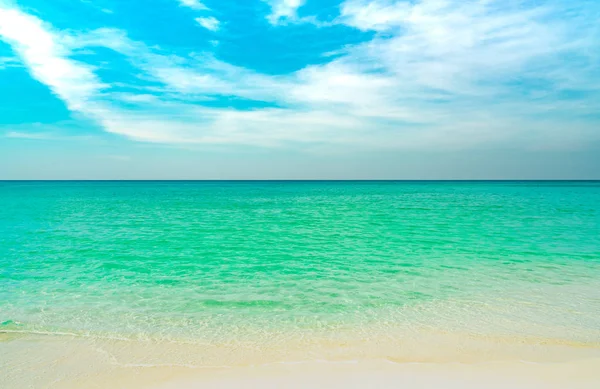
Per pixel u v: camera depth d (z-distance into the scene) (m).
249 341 7.04
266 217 31.06
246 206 44.25
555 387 5.29
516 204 45.25
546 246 17.20
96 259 14.66
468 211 35.62
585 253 15.53
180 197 67.81
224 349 6.68
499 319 8.17
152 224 26.09
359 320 8.13
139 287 10.73
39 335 7.28
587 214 31.75
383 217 30.64
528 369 5.85
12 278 11.73
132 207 42.38
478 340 7.06
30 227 24.33
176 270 12.84
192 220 28.75
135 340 7.06
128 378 5.62
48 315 8.39
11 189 113.69
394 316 8.38
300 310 8.77
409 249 16.69
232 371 5.84
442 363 6.11
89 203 49.44
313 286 10.82
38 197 64.88
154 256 15.26
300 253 15.88
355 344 6.89
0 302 9.30
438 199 58.72
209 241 18.98
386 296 9.84
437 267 13.19
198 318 8.24
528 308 8.88
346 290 10.41
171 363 6.13
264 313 8.57
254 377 5.63
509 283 11.05
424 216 31.17
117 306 9.04
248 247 17.27
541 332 7.44
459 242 18.44
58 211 36.59
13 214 33.28
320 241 18.95
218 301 9.44
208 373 5.77
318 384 5.41
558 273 12.23
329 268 13.11
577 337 7.19
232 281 11.38
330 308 8.91
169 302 9.36
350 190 110.31
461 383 5.42
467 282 11.18
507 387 5.30
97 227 24.41
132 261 14.29
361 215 32.31
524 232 21.59
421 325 7.84
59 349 6.65
